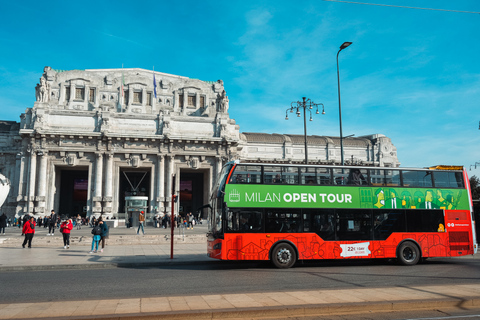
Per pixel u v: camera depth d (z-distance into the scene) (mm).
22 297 11312
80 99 73000
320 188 19078
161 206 68625
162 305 9430
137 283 13758
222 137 71938
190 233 41594
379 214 19375
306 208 18750
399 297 10367
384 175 19891
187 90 78688
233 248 17781
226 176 18609
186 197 84625
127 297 11211
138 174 81625
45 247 28672
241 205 18250
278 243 18297
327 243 18578
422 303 9773
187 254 24000
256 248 18016
